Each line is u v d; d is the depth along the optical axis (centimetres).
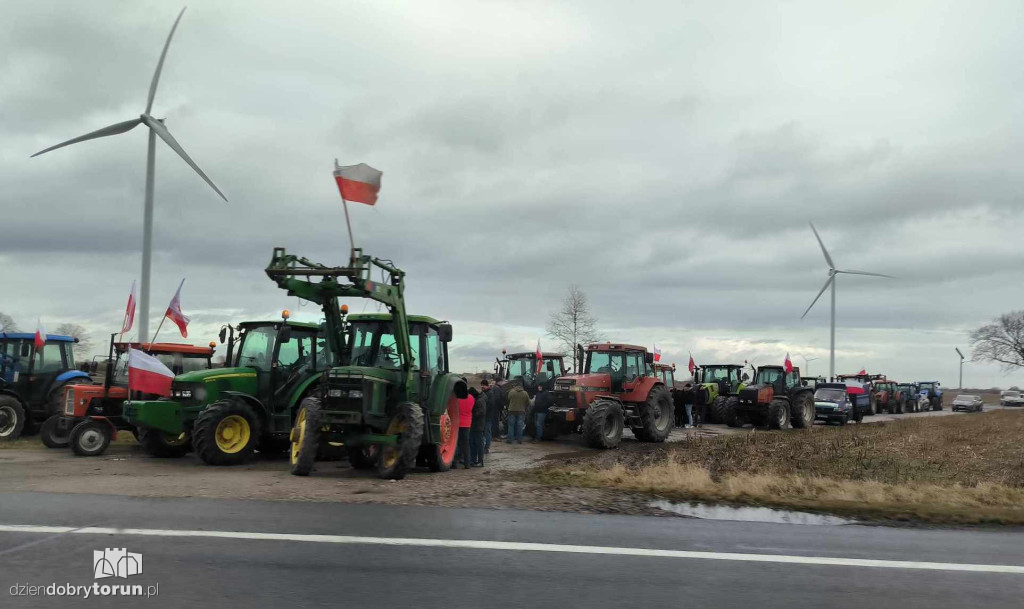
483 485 980
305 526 671
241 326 1418
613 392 1934
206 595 464
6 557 546
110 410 1461
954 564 585
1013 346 7462
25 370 1653
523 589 491
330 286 1192
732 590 500
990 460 1528
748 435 2177
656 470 1166
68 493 844
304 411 1145
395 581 502
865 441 1962
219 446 1252
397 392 1213
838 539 674
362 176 1154
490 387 1652
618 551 603
